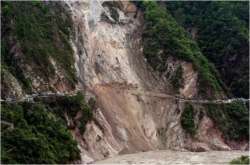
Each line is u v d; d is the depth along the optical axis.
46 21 86.38
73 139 73.69
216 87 97.31
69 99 78.88
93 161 75.00
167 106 92.50
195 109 92.31
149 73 96.12
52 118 73.69
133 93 91.12
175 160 76.62
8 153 63.69
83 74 86.69
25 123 68.56
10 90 72.12
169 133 89.62
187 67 95.81
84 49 89.69
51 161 66.88
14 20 80.62
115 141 82.06
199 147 88.69
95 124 80.75
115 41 94.56
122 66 92.62
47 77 79.38
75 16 91.81
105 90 87.75
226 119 94.44
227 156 81.81
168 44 97.69
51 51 82.62
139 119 88.38
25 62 77.88
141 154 81.62
